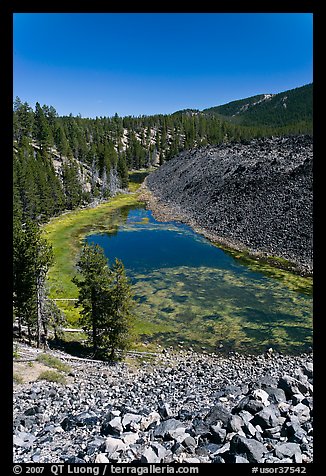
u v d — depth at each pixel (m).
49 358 25.92
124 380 25.22
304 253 54.75
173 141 198.50
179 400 18.33
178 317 39.44
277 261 55.03
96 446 11.11
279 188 74.31
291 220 63.28
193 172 115.25
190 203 94.50
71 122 186.38
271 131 158.88
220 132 174.38
